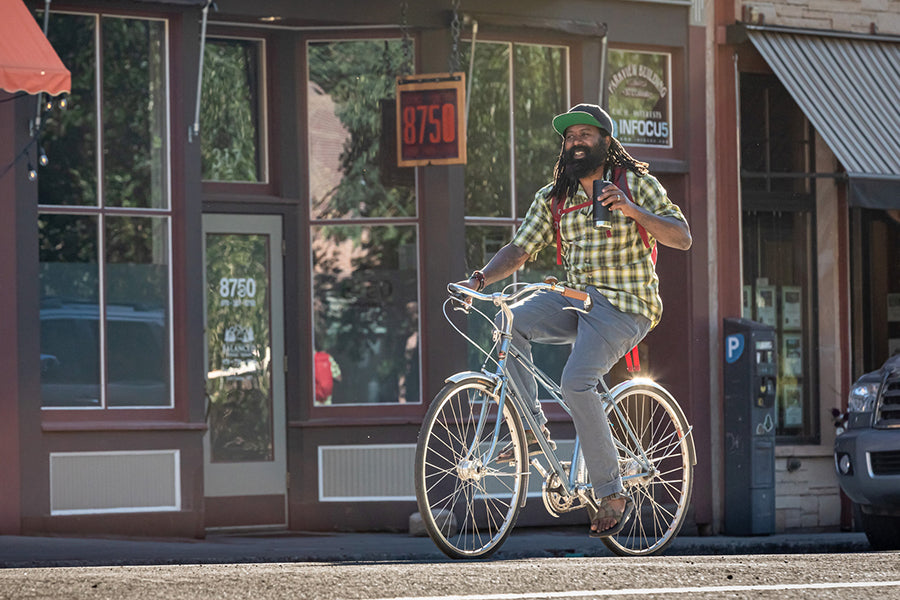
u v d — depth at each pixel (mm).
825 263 32969
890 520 22719
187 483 26219
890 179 30625
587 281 14938
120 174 26344
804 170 32875
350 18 28047
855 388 22453
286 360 28562
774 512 30594
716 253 31531
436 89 27453
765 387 30562
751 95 32500
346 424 28281
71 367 25812
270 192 28734
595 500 15180
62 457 25297
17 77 21703
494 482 14930
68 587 10477
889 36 33312
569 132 14883
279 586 10477
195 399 26484
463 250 28516
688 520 30750
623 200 14164
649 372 31641
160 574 11516
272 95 28750
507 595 9977
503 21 28812
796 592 10258
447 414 14648
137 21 26641
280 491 28391
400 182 28734
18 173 25078
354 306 28781
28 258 25188
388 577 11031
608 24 30234
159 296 26516
